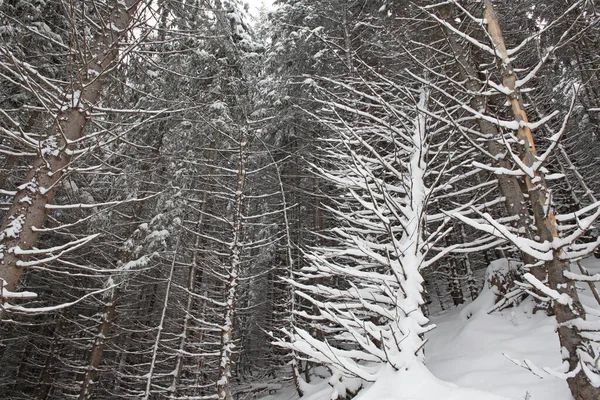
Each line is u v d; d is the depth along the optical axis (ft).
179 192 36.04
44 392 42.65
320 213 41.65
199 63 37.52
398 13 32.48
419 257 16.71
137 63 22.74
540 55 14.10
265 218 42.47
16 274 11.81
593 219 10.85
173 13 22.24
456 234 41.42
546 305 17.88
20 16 24.94
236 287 22.65
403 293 15.84
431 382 11.89
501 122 13.89
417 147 20.61
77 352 52.60
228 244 24.25
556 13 29.99
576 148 32.94
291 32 39.75
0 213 30.53
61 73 25.80
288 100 39.17
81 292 44.32
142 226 35.01
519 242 11.79
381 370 13.53
